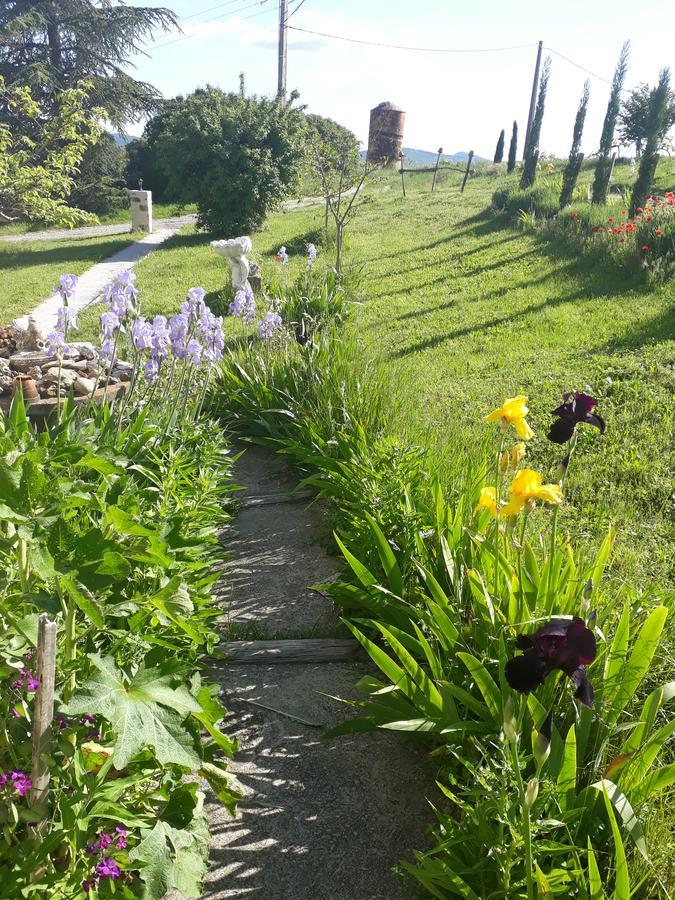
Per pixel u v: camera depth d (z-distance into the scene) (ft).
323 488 16.35
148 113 112.88
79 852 6.12
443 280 42.27
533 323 31.48
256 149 67.82
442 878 7.11
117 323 15.44
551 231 49.21
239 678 11.34
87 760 6.66
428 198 78.95
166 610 6.85
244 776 9.37
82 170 106.63
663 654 9.16
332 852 8.25
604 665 8.18
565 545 11.28
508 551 10.27
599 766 7.77
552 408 21.30
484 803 7.06
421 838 8.41
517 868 6.81
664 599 9.93
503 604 9.68
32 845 5.97
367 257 51.62
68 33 107.04
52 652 5.51
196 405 18.98
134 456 13.82
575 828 7.02
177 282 49.49
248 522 17.04
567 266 40.68
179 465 13.55
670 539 14.47
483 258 46.19
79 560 6.03
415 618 11.09
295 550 15.61
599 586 10.31
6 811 6.13
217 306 40.47
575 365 25.09
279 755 9.75
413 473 13.92
